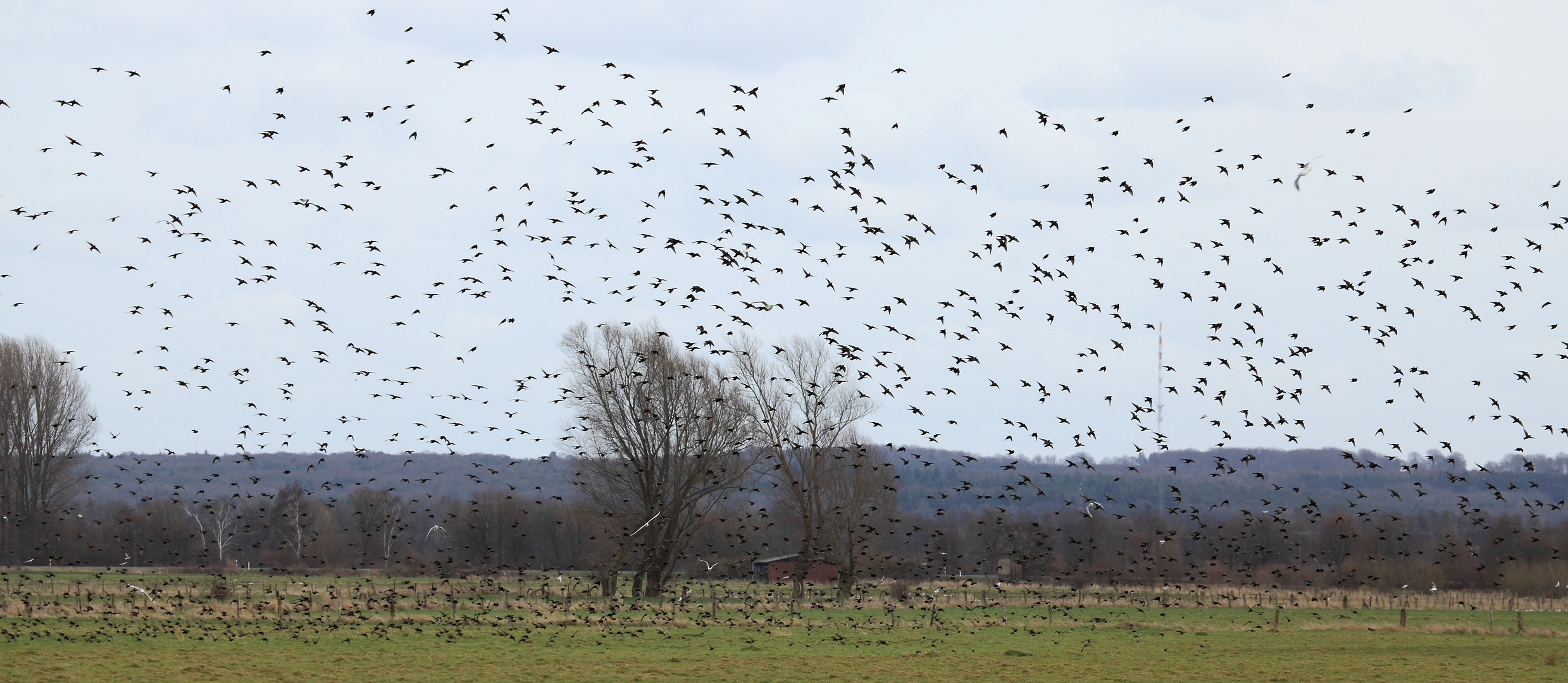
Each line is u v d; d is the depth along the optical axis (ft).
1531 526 346.33
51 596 198.49
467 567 324.19
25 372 286.05
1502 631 199.52
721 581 285.64
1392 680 138.21
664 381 235.40
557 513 362.94
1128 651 163.02
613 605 204.85
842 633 181.57
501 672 132.77
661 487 235.81
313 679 125.70
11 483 278.05
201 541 360.07
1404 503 464.65
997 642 172.45
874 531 261.24
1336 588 302.66
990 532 351.25
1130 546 347.77
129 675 125.70
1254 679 137.80
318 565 328.29
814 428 253.65
